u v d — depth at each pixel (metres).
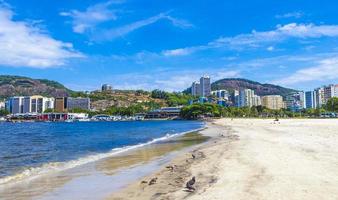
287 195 11.80
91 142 49.72
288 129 60.84
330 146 26.83
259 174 15.57
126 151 33.66
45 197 14.02
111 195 14.05
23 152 35.00
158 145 40.41
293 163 18.41
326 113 197.12
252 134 49.16
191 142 43.03
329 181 13.86
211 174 16.66
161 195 13.27
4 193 14.79
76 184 16.61
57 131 99.00
